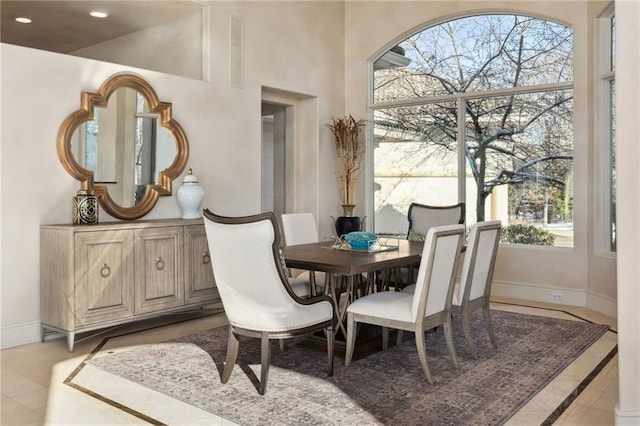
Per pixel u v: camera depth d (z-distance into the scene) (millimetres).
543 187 6008
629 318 2578
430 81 6875
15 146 4160
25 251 4227
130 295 4371
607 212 5441
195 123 5477
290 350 3988
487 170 6414
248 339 4336
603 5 5211
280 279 3018
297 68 6723
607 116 5434
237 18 5918
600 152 5430
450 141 6723
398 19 7027
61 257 4074
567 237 5844
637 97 2570
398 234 7246
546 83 5953
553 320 4973
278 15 6449
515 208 6207
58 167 4414
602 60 5391
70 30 6336
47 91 4340
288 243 4895
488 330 4055
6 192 4121
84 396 3131
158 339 4371
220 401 3025
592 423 2748
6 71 4102
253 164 6105
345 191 7230
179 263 4750
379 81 7363
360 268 3414
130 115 4895
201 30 5660
